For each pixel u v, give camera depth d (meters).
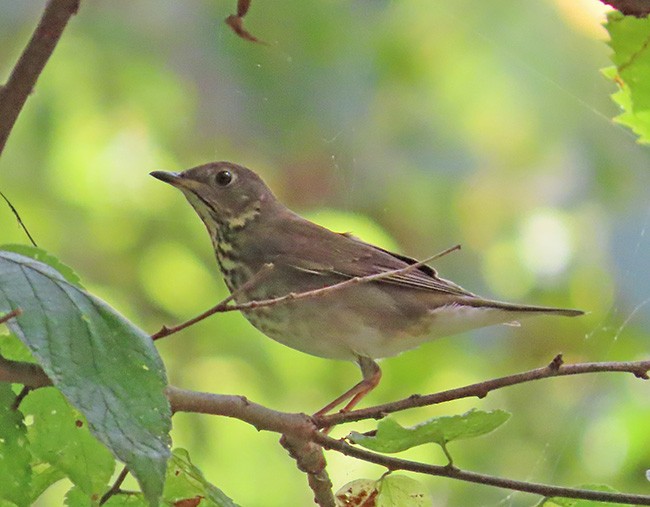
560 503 5.21
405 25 13.79
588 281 13.59
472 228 14.02
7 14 13.80
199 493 5.05
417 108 13.96
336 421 5.39
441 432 4.84
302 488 11.45
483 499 11.72
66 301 3.99
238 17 4.82
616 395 12.26
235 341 12.31
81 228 13.34
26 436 4.73
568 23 13.98
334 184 13.70
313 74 13.59
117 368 3.92
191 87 13.68
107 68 13.54
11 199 13.16
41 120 13.43
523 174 14.09
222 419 11.50
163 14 13.78
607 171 13.88
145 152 13.58
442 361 12.72
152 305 12.91
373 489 5.43
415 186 13.85
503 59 14.01
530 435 12.31
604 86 13.96
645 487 11.52
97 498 5.01
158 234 13.37
